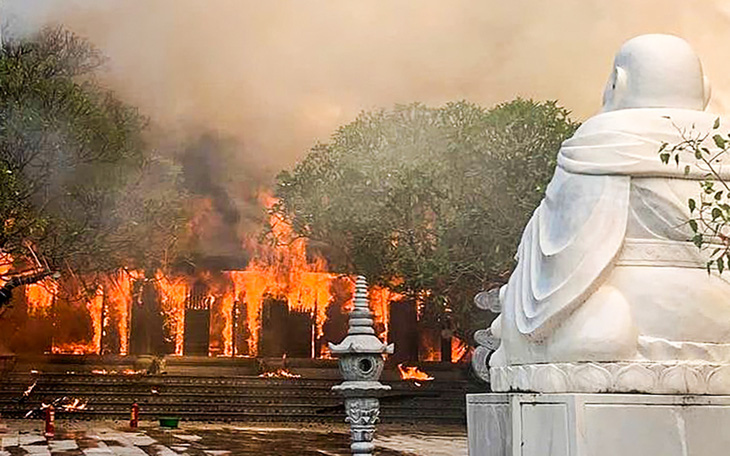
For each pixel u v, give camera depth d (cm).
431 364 2953
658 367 584
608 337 589
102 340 3028
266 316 3116
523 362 661
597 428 567
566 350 605
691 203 575
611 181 628
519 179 2188
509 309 685
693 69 681
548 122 2220
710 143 637
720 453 575
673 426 573
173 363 2986
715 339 611
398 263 2441
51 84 2239
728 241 580
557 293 612
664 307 607
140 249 2634
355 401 877
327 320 3141
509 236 2180
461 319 2400
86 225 2270
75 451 1603
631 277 618
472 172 2231
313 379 2747
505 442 652
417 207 2388
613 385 584
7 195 1966
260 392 2683
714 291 616
